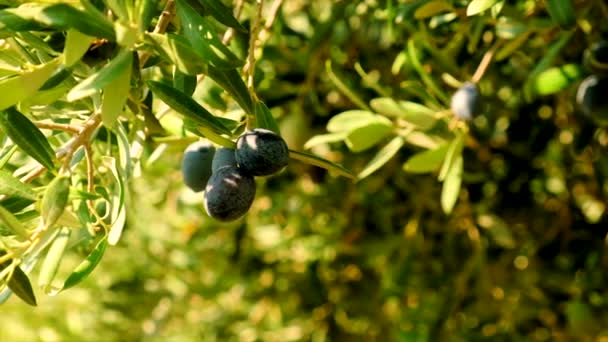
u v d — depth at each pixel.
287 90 0.85
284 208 1.03
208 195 0.52
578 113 0.81
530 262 0.97
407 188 0.98
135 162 0.61
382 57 0.87
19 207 0.53
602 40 0.68
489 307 1.01
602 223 0.92
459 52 0.78
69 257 1.08
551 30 0.70
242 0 0.63
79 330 1.19
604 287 0.91
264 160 0.51
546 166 0.93
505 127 0.90
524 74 0.82
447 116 0.70
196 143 0.58
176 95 0.52
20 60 0.55
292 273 1.11
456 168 0.69
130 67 0.49
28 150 0.53
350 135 0.68
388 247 1.00
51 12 0.47
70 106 0.60
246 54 0.64
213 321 1.16
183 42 0.50
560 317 0.99
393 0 0.76
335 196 1.02
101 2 0.52
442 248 1.02
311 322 1.12
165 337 1.16
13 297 1.19
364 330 1.11
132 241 1.11
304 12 0.86
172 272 1.14
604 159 0.83
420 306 1.00
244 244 1.11
